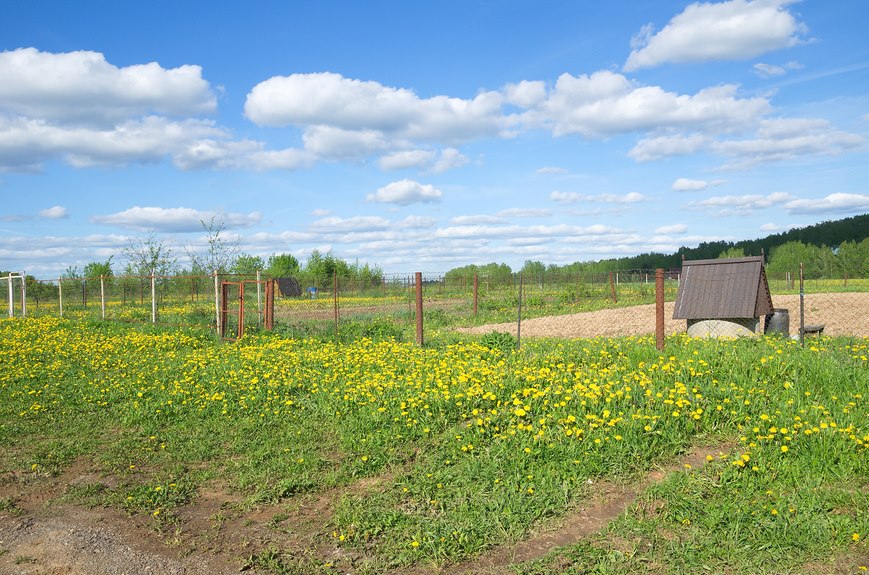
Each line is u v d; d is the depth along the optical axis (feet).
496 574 14.05
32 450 23.81
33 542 16.11
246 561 14.85
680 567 13.88
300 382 31.89
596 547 14.88
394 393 28.27
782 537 14.79
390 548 15.30
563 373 28.96
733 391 24.22
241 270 103.30
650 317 66.28
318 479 19.97
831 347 33.96
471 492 18.03
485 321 69.87
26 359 42.83
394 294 109.50
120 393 31.81
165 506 18.31
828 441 19.33
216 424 26.71
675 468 19.25
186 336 53.06
